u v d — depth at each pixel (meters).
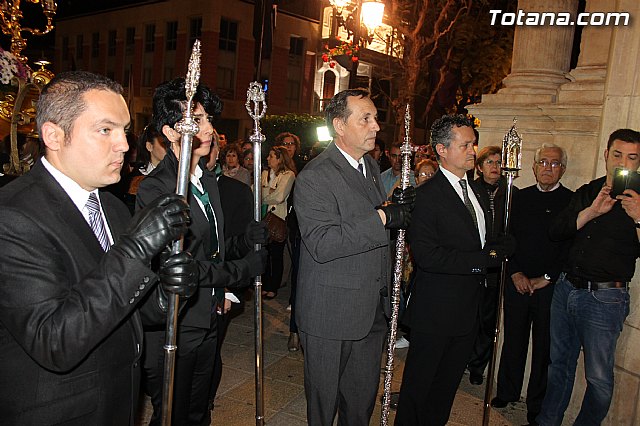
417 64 11.16
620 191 3.06
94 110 1.58
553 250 3.83
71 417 1.58
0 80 3.40
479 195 3.38
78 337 1.45
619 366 3.56
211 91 2.61
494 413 4.01
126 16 22.88
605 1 4.24
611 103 3.72
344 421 3.10
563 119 4.21
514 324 3.97
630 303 3.51
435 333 3.10
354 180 2.92
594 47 4.32
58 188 1.62
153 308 1.96
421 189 3.23
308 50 21.02
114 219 1.90
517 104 4.54
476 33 13.17
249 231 2.69
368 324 2.86
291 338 4.91
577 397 3.87
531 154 4.43
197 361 2.81
